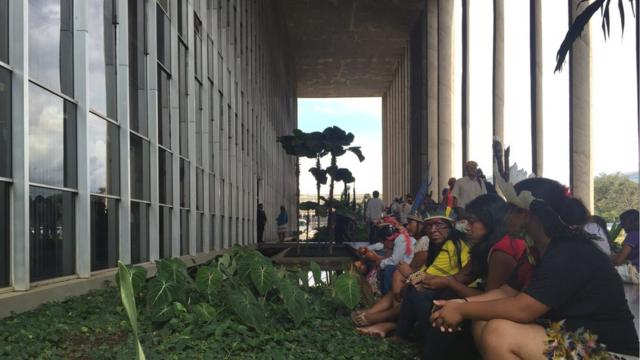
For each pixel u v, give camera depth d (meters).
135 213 9.16
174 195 11.52
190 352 4.31
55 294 6.02
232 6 19.61
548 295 2.86
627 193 12.33
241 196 20.92
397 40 41.91
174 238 11.39
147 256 9.80
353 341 4.82
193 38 13.30
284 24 38.94
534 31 16.69
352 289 5.77
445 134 28.45
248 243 22.95
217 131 16.31
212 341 4.62
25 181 5.70
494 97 20.25
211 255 14.89
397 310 5.31
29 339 4.36
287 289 5.39
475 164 7.58
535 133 16.39
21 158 5.69
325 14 37.34
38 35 6.16
